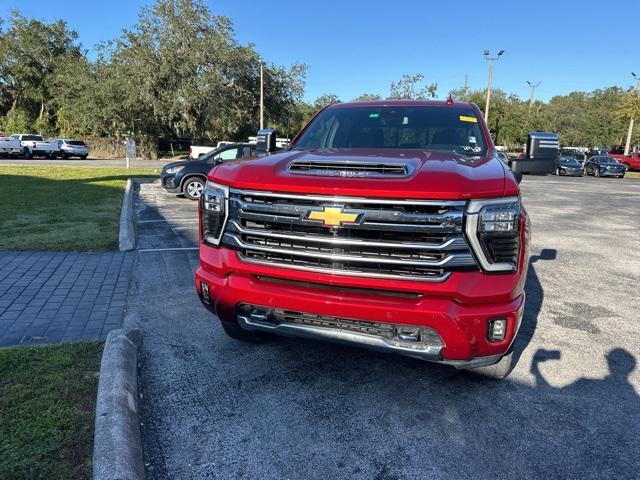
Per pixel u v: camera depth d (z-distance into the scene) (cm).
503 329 268
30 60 4850
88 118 3800
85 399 291
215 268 312
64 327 418
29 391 298
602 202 1569
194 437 273
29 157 3603
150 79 3612
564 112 7488
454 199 255
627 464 257
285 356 375
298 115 6038
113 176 1897
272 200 287
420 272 264
